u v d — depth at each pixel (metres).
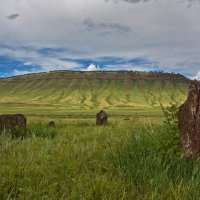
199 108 6.54
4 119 12.66
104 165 6.54
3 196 5.02
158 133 7.61
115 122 22.67
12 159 6.86
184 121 6.81
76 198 4.96
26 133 12.38
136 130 9.45
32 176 5.96
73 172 6.14
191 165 6.15
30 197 4.97
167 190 5.19
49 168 6.44
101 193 5.15
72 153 7.64
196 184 5.32
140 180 5.70
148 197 5.05
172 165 6.14
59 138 10.66
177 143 6.87
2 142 8.71
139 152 6.66
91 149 8.15
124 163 6.26
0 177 5.62
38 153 7.66
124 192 5.01
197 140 6.49
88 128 16.03
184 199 4.91
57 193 5.11
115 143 8.12
